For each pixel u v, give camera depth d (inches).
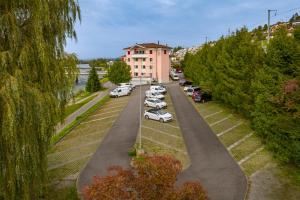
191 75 2497.5
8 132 432.8
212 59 1684.3
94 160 884.6
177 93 2207.2
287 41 828.6
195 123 1278.3
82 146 1027.3
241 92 1151.6
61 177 768.3
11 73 457.1
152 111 1384.1
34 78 491.5
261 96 865.5
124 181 299.6
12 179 458.6
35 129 484.7
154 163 306.5
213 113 1451.8
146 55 3154.5
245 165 803.4
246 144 973.2
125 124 1305.4
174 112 1520.7
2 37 478.3
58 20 536.4
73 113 1670.8
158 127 1232.8
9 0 480.1
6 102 429.1
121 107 1716.3
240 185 685.9
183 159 863.1
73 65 576.1
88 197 296.4
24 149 462.0
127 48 3243.1
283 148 780.0
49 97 494.3
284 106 761.0
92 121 1416.1
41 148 511.8
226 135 1082.7
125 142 1047.6
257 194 641.0
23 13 506.3
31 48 482.3
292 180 701.9
